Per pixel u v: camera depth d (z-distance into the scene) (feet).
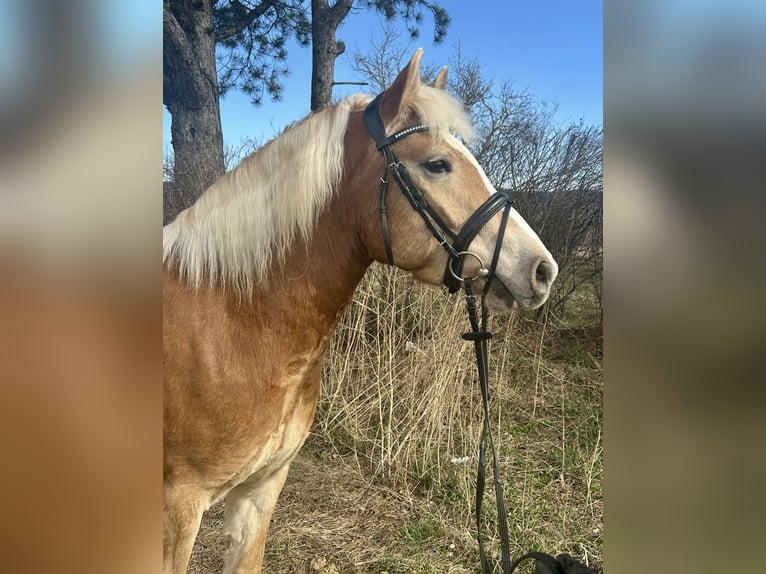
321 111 5.01
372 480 9.66
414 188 4.65
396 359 10.80
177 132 15.94
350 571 7.36
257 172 4.91
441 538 8.05
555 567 4.59
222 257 4.75
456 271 4.73
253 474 5.21
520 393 12.92
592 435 10.98
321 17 15.85
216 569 7.43
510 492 9.02
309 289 4.88
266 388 4.80
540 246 4.73
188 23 15.62
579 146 16.76
